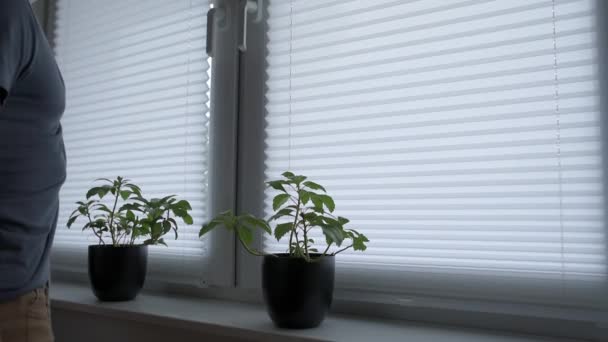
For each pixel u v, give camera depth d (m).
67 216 1.64
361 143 1.09
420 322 1.03
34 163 0.90
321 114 1.16
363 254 1.09
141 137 1.47
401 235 1.04
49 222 0.96
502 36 0.96
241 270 1.25
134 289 1.25
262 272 0.98
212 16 1.31
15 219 0.87
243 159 1.28
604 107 0.86
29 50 0.83
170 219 1.23
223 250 1.27
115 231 1.38
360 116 1.09
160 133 1.44
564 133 0.89
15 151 0.87
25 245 0.89
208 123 1.35
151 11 1.49
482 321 0.97
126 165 1.50
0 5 0.76
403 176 1.04
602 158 0.86
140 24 1.51
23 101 0.87
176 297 1.34
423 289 1.01
